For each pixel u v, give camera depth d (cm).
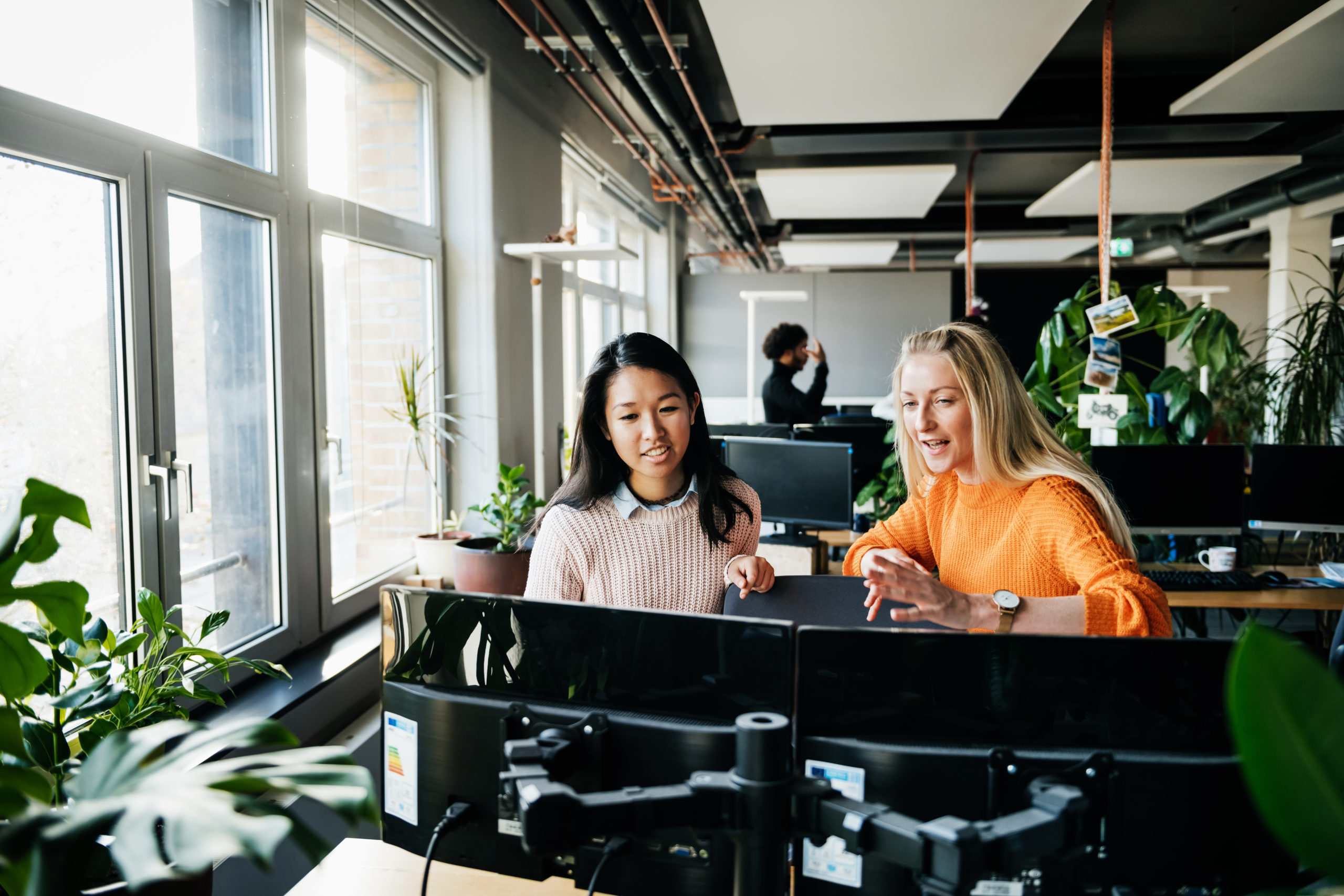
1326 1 405
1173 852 81
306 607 261
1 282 158
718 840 83
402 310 337
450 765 95
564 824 73
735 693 88
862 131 510
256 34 239
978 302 622
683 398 150
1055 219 861
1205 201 666
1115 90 516
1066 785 79
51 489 87
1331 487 336
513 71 392
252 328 238
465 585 302
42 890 61
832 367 885
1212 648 81
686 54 471
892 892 83
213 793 65
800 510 356
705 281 878
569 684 92
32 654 89
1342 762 52
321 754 74
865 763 84
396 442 332
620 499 158
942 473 151
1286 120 482
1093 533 129
